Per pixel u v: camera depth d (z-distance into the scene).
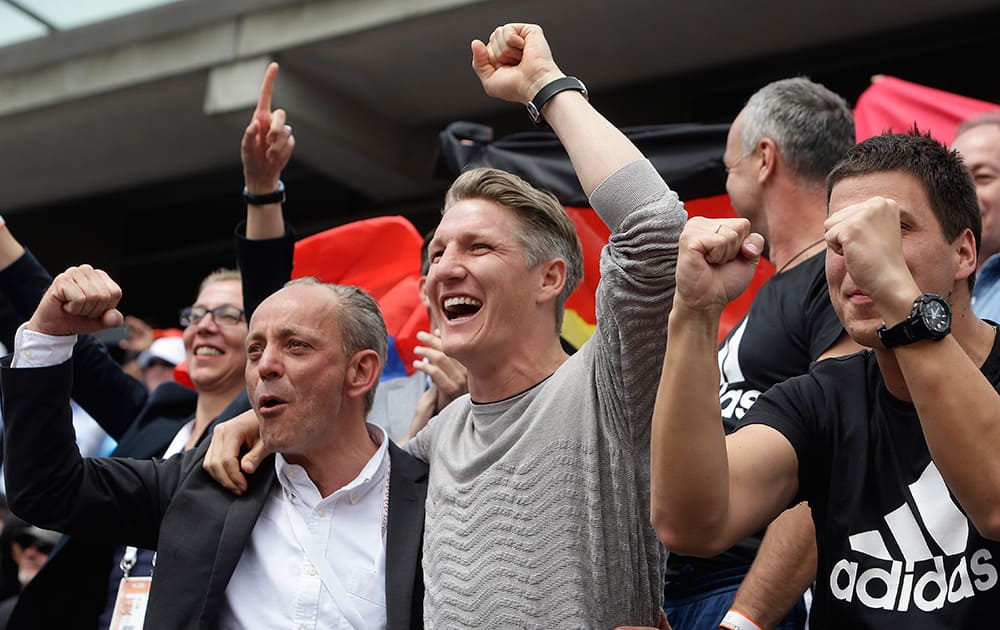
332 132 8.86
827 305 3.01
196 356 3.98
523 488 2.49
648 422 2.53
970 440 1.97
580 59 8.29
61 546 3.26
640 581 2.49
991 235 3.72
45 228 11.23
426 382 3.92
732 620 2.71
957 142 3.83
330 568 2.75
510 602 2.41
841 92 7.88
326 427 2.85
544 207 2.76
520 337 2.69
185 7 8.91
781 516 2.76
